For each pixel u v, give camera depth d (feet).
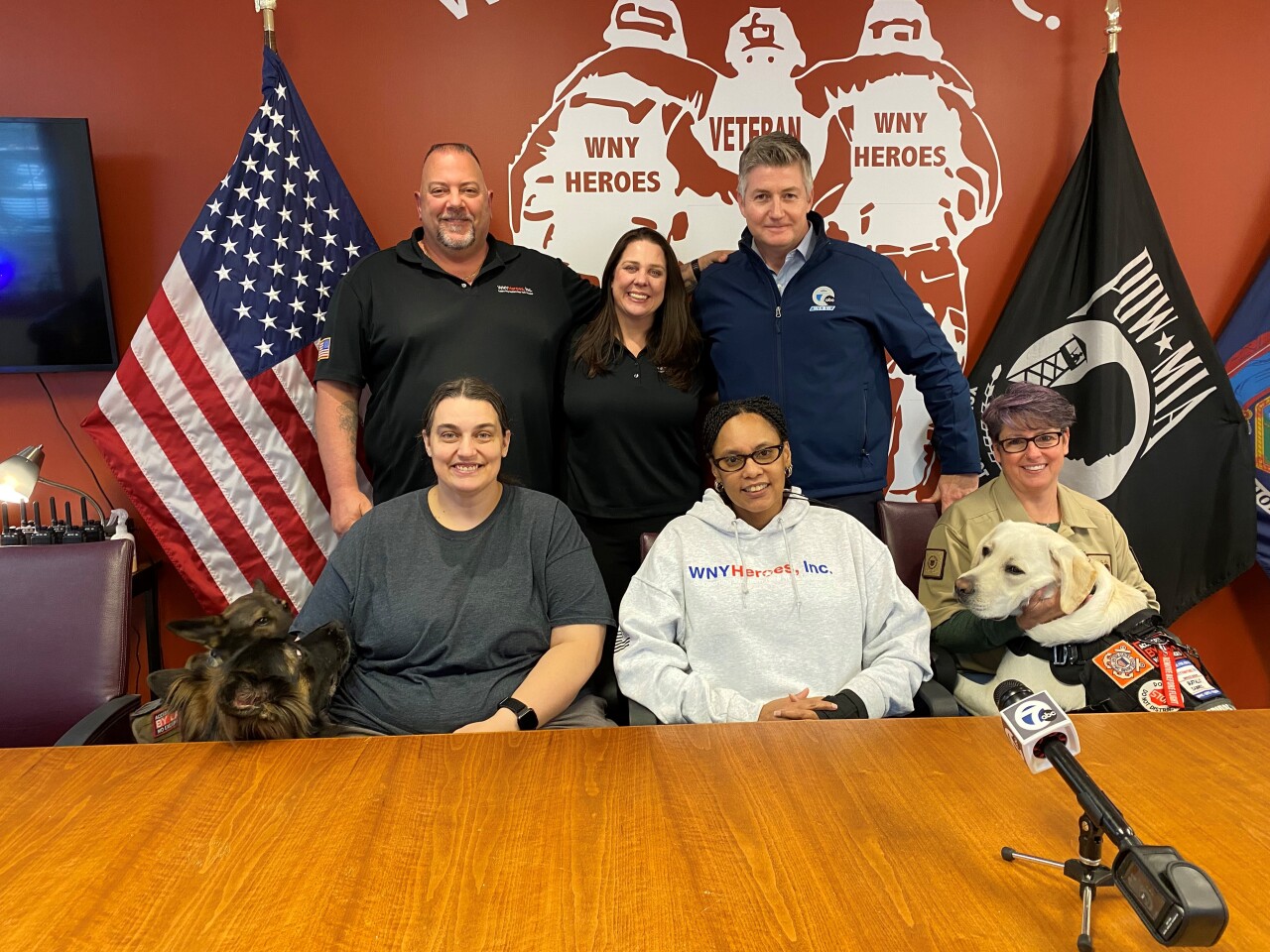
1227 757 4.65
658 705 6.39
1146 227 9.68
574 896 3.51
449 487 6.79
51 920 3.39
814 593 6.77
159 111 9.50
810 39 9.87
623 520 9.08
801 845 3.86
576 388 9.00
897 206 10.16
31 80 9.37
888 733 5.00
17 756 4.79
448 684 6.64
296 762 4.70
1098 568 7.13
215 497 9.20
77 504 9.88
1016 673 7.11
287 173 9.16
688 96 9.89
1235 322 10.26
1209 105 10.18
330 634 6.10
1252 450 10.12
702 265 9.78
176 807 4.23
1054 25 9.96
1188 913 2.62
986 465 10.11
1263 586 10.77
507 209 9.95
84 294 9.32
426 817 4.12
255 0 9.37
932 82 10.00
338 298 8.89
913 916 3.39
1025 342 9.95
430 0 9.57
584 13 9.70
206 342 9.06
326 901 3.49
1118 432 9.84
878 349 9.15
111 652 6.84
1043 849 3.81
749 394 8.97
